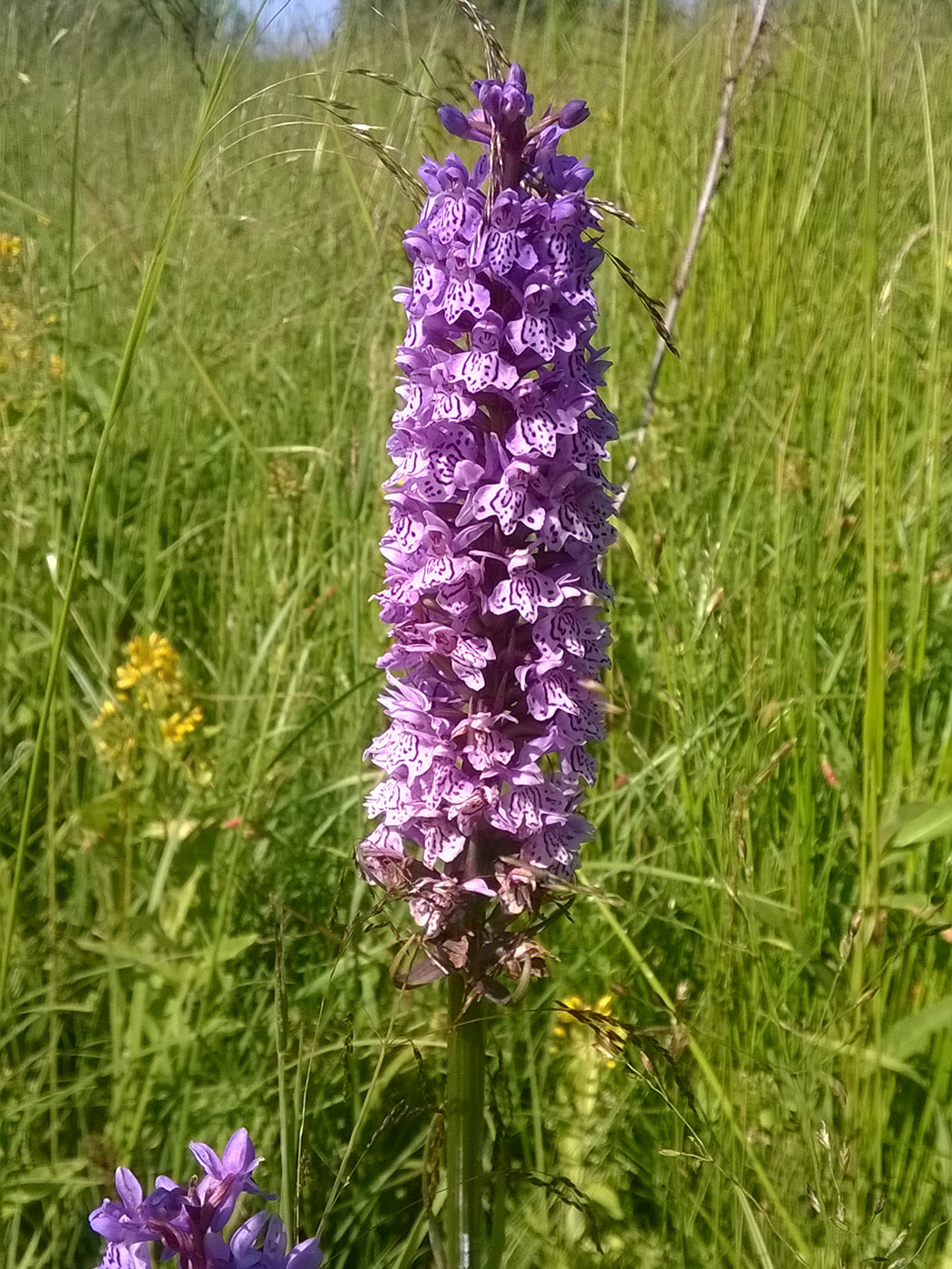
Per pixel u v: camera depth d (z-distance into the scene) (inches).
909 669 10.7
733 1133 8.3
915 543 11.5
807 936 9.6
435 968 7.4
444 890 7.2
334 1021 9.6
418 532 7.2
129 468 15.5
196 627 15.0
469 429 7.2
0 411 13.8
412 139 12.3
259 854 11.0
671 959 10.5
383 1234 8.9
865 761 9.2
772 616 11.8
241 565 14.9
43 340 13.7
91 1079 8.7
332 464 13.8
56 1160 8.5
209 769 11.2
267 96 14.2
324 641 13.2
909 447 13.0
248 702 11.9
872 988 8.2
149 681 11.1
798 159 16.0
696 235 14.9
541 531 7.1
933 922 8.6
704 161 17.5
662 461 13.9
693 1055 9.1
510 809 7.3
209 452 16.1
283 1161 7.6
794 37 16.9
